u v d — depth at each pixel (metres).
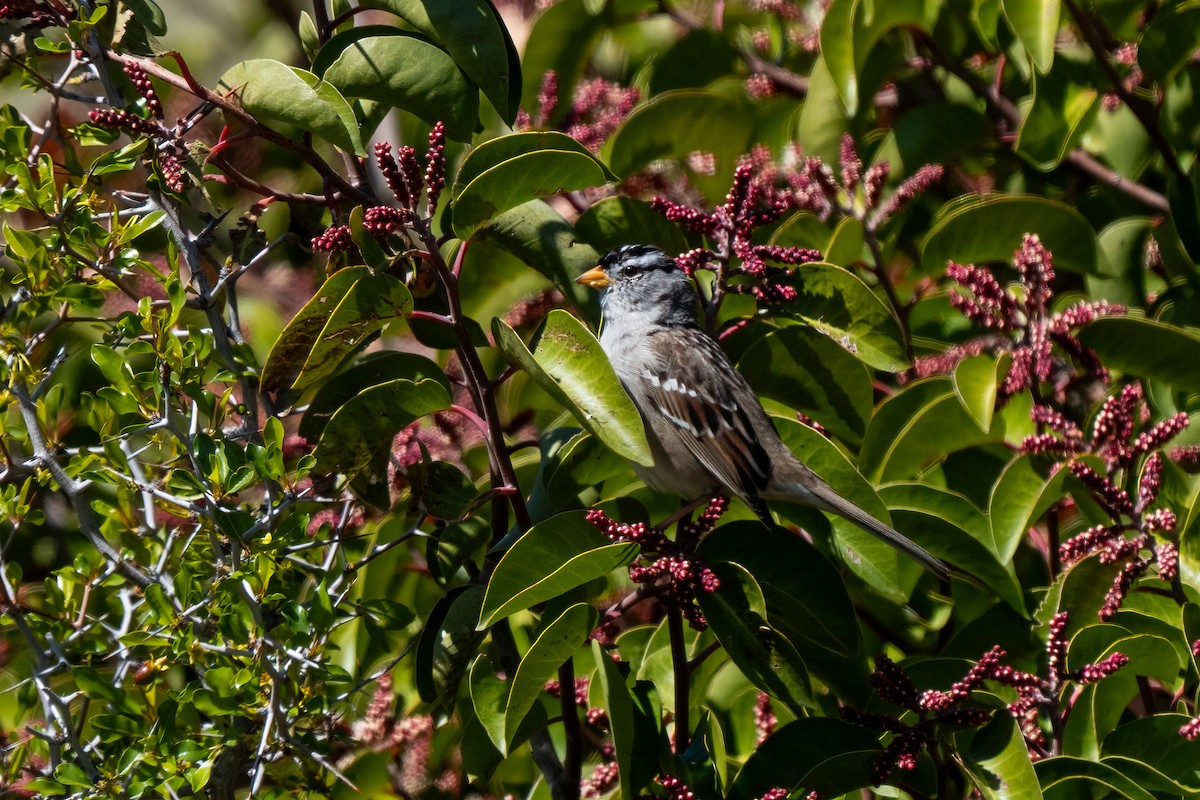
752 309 9.31
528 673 6.59
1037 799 6.54
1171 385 8.35
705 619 7.27
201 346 6.61
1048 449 7.75
